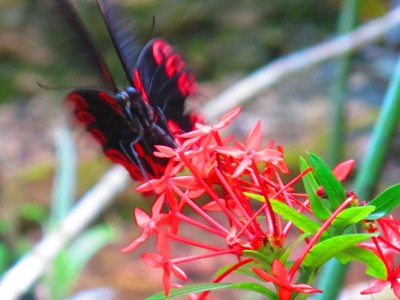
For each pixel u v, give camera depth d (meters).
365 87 1.14
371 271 0.28
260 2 1.40
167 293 0.27
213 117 0.70
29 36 1.37
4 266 0.69
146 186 0.29
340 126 0.66
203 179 0.29
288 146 0.99
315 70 1.18
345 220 0.28
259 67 1.31
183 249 0.89
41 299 0.66
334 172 0.30
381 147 0.50
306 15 1.37
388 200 0.28
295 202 0.30
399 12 0.68
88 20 1.30
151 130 0.34
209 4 1.39
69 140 0.70
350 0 0.68
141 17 1.37
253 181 0.31
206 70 1.32
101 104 0.34
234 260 0.87
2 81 1.32
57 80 1.27
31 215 0.82
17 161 1.07
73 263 0.61
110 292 0.72
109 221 0.94
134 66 0.36
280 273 0.26
